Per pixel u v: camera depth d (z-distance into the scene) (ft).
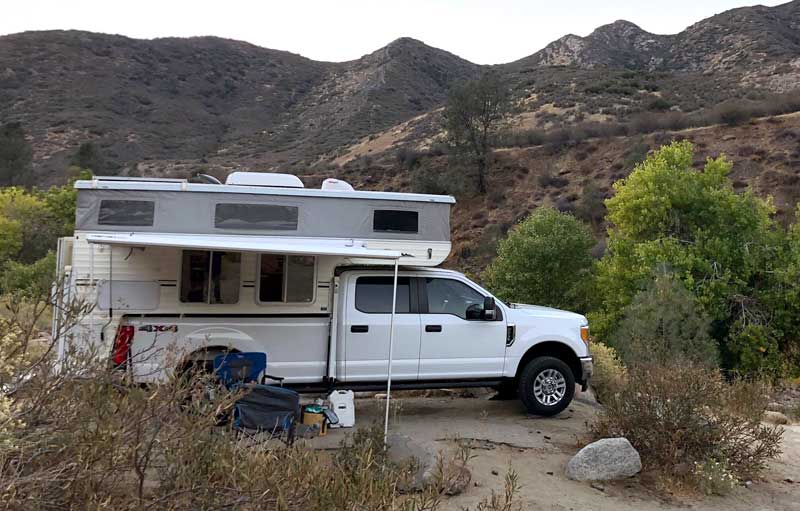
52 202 88.28
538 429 24.57
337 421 22.67
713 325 55.98
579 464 19.35
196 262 22.81
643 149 126.72
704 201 59.11
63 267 22.91
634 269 58.34
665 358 34.35
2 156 148.46
